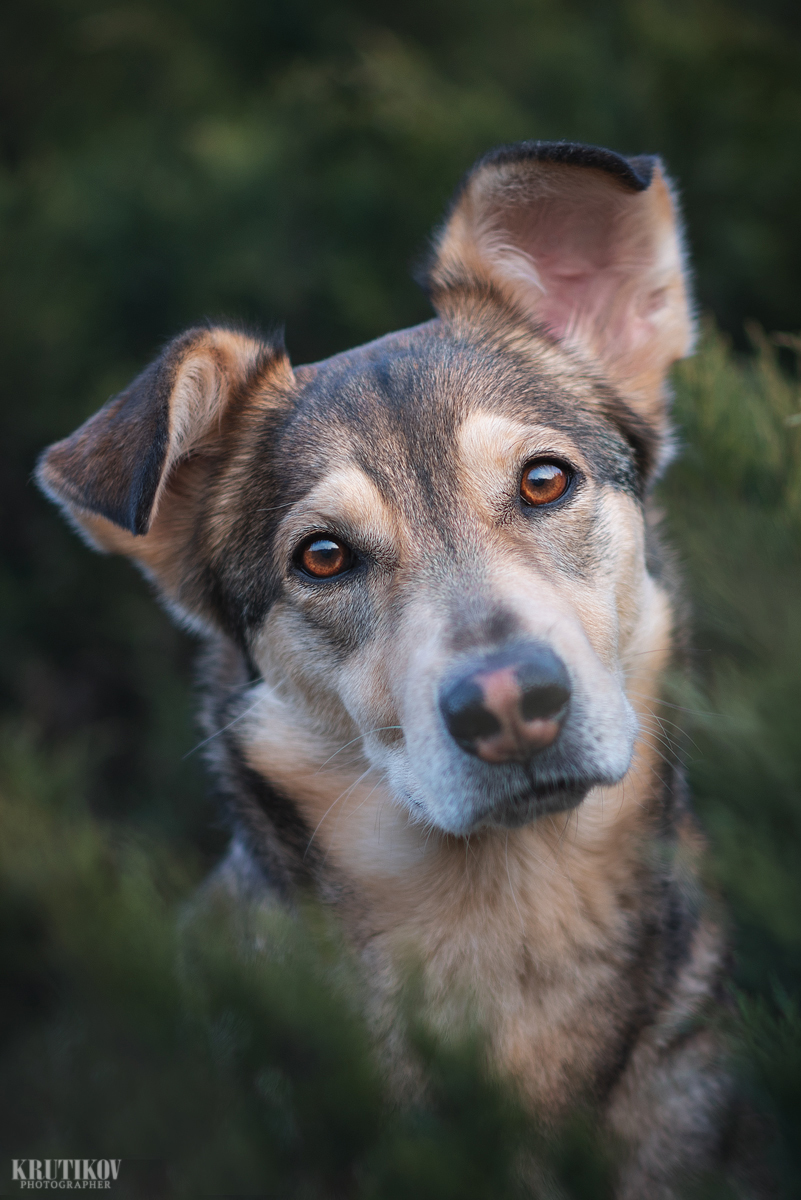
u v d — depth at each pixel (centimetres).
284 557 268
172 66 678
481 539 243
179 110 664
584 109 609
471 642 216
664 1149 246
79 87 696
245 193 604
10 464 601
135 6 691
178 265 609
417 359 277
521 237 307
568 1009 259
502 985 263
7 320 583
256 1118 165
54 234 612
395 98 604
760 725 241
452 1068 173
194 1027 176
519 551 242
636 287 298
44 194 626
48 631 604
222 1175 156
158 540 302
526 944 261
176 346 271
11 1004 202
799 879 227
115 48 688
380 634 251
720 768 255
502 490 250
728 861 232
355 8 699
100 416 283
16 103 714
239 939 220
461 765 216
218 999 178
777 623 271
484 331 297
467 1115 169
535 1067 257
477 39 700
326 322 613
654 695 281
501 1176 163
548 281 313
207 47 691
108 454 260
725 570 286
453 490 250
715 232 573
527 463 254
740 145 575
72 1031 184
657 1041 256
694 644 305
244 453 291
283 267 604
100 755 559
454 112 600
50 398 591
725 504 309
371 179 594
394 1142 162
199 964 184
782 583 274
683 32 605
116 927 195
